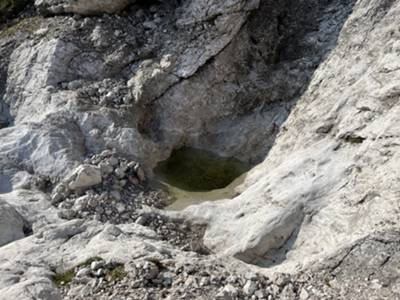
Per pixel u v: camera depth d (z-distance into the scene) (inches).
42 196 528.4
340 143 478.9
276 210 452.4
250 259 442.0
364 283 315.0
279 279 336.8
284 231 439.8
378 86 469.4
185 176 604.1
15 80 690.2
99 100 639.1
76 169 542.3
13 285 335.3
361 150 444.8
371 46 511.5
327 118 510.6
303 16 693.3
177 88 644.1
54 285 346.3
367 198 405.1
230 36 652.1
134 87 642.8
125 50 676.1
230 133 641.0
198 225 500.4
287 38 691.4
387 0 520.1
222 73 655.1
